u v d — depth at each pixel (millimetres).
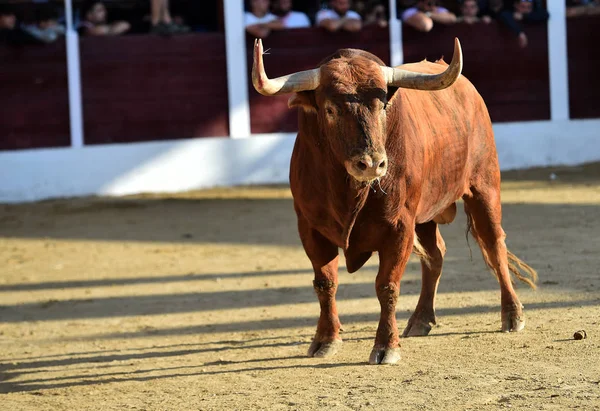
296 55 29469
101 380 10633
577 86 30953
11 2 28375
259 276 16703
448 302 13461
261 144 29188
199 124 29172
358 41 29766
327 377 9875
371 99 9250
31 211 25875
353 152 9094
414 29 29906
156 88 28891
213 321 13516
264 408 8812
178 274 17359
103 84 28609
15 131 28031
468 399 8516
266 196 26609
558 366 9531
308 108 9734
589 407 7996
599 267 15086
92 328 13648
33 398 10023
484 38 30359
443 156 11211
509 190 25406
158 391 9898
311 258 10891
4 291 16781
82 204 26656
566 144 30703
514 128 30375
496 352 10422
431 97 11445
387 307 10391
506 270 12062
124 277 17406
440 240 12359
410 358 10500
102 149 28312
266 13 29375
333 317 11008
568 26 30828
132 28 30688
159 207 25578
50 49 28172
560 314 12125
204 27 30391
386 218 10023
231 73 29141
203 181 28844
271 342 11922
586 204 22188
